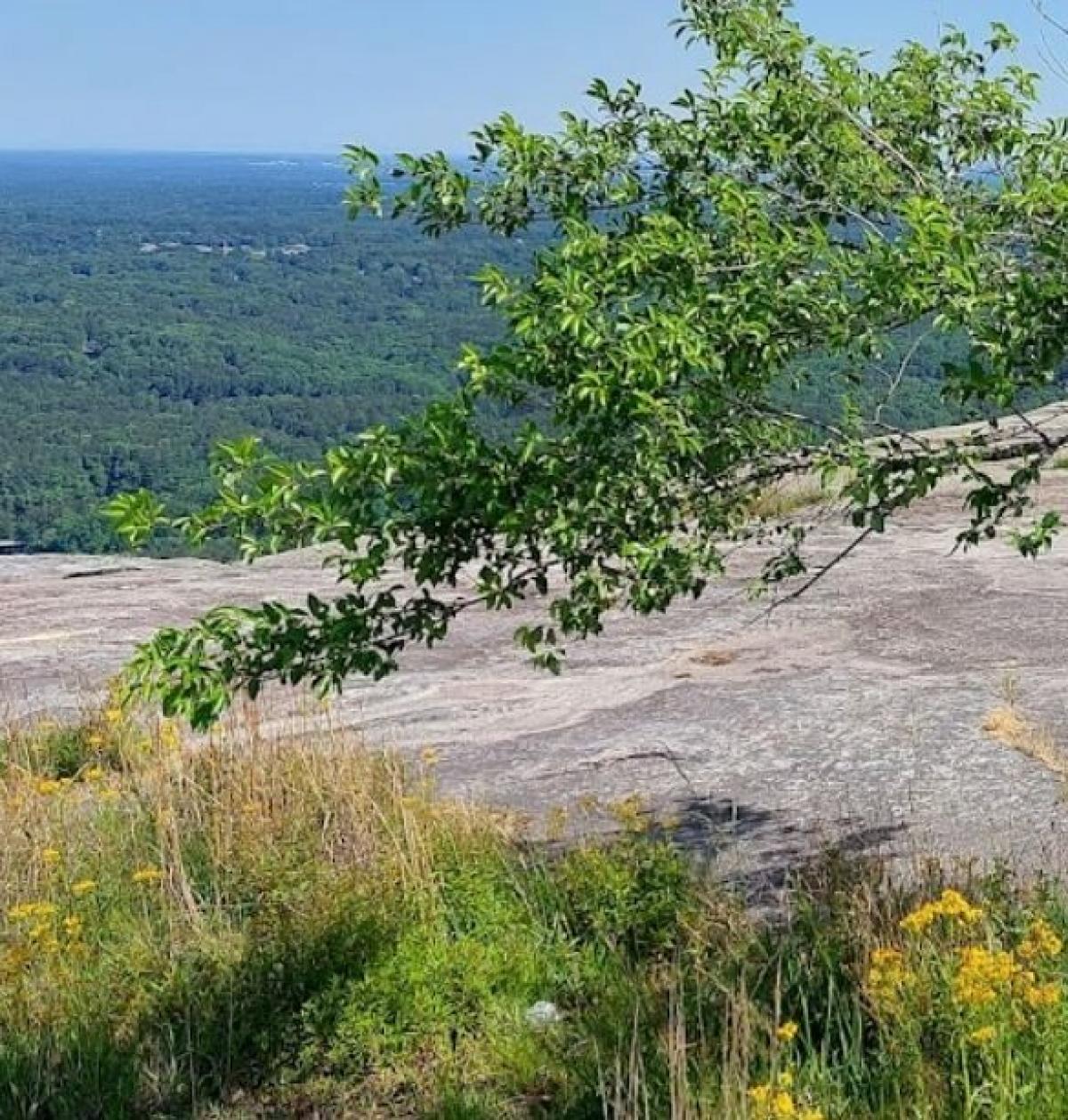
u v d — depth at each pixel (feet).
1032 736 24.73
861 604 35.12
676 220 12.44
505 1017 16.62
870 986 14.32
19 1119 15.58
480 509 11.65
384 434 11.37
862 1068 13.92
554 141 14.14
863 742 25.16
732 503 13.46
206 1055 16.53
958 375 11.49
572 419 11.67
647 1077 14.49
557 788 24.90
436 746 27.73
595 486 11.78
